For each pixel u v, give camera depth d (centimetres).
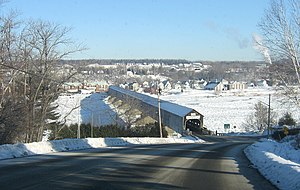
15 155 1847
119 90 8969
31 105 3609
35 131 3756
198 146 3328
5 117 3034
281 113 8744
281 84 2998
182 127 6744
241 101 12519
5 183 1029
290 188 1050
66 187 998
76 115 7462
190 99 13312
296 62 2752
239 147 3406
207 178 1267
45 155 1941
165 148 2812
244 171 1505
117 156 1950
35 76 3750
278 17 4444
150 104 6769
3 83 3475
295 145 3150
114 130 5697
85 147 2759
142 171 1380
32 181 1074
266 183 1195
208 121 9181
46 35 3903
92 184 1059
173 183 1136
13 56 3625
